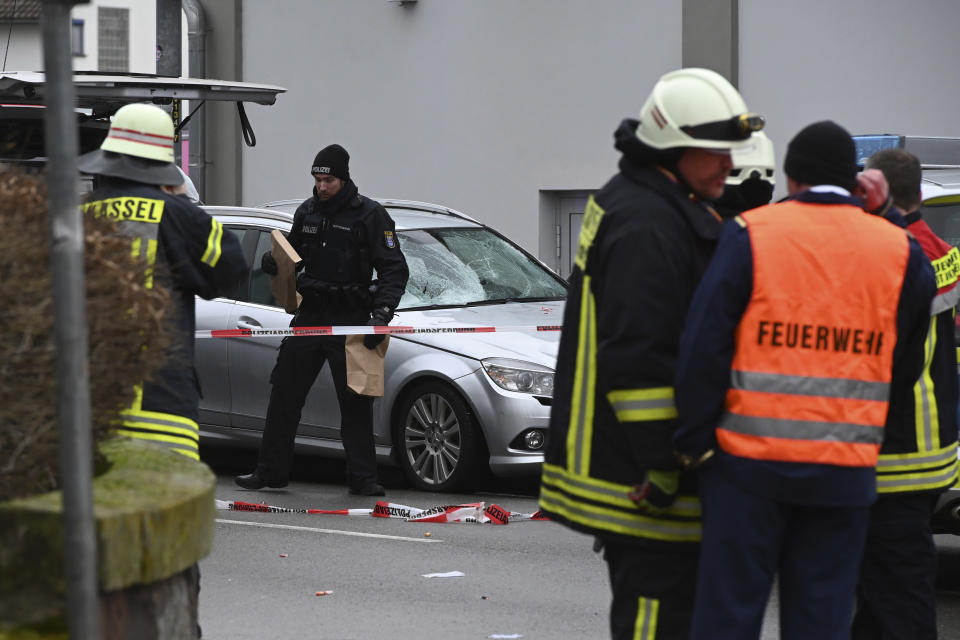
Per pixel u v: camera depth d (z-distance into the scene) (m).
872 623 14.21
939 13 38.50
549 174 43.72
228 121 52.94
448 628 16.45
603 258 10.63
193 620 9.95
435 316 27.11
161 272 10.70
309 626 16.53
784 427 10.25
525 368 25.44
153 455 10.42
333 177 25.31
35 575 8.50
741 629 10.35
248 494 26.27
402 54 47.31
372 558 20.41
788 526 10.57
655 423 10.34
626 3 41.78
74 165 7.43
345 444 26.08
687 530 10.83
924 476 13.45
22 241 8.81
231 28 52.44
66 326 7.41
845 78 38.84
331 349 25.44
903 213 14.69
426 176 46.97
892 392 12.53
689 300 10.68
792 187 10.92
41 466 8.93
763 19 39.72
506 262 29.72
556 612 17.25
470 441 25.81
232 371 28.48
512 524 23.22
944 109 38.69
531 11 43.84
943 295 13.89
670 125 10.71
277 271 25.14
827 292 10.31
